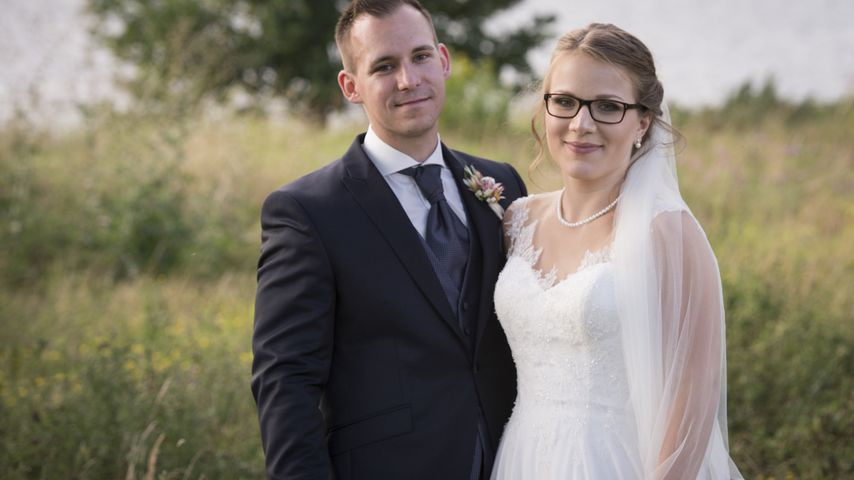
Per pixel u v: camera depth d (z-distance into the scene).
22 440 3.82
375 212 2.62
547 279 2.63
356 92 2.83
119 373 4.09
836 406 4.05
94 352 4.89
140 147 8.39
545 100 2.61
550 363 2.58
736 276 5.36
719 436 2.56
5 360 4.92
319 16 16.02
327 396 2.61
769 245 6.48
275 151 10.10
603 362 2.48
